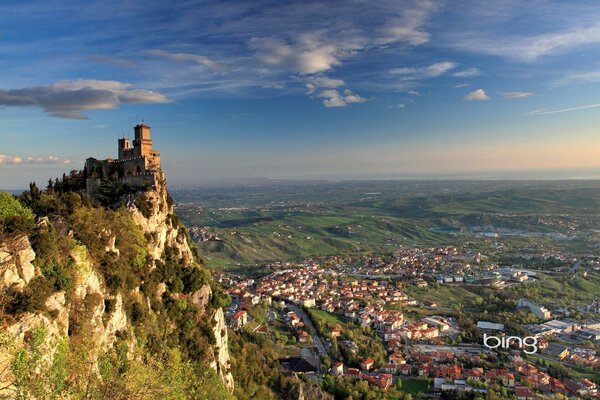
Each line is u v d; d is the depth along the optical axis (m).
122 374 56.47
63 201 81.50
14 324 50.34
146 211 106.94
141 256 93.56
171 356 78.31
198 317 109.56
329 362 188.12
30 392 44.56
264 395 132.25
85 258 68.81
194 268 115.25
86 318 63.66
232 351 142.38
